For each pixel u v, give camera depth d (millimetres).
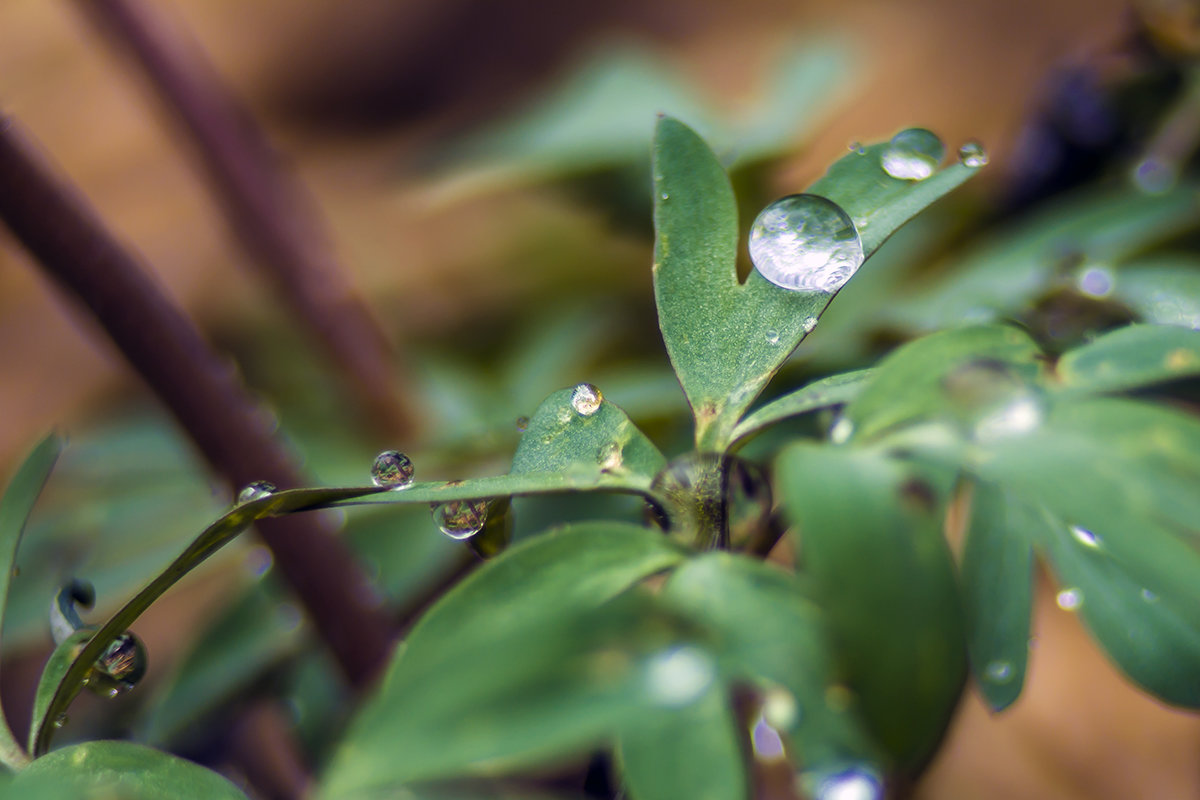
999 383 90
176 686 120
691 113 147
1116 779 139
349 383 147
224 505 122
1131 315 116
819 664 86
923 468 89
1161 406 89
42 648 131
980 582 95
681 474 93
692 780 86
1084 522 88
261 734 124
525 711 85
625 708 85
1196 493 88
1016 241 124
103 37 145
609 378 130
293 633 121
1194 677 92
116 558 127
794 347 94
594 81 153
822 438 108
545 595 89
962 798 139
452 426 144
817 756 86
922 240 146
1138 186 133
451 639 88
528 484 92
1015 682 94
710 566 87
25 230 109
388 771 85
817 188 98
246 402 115
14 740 95
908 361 91
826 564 86
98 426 160
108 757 92
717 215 96
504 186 140
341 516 118
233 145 148
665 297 95
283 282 148
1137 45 146
